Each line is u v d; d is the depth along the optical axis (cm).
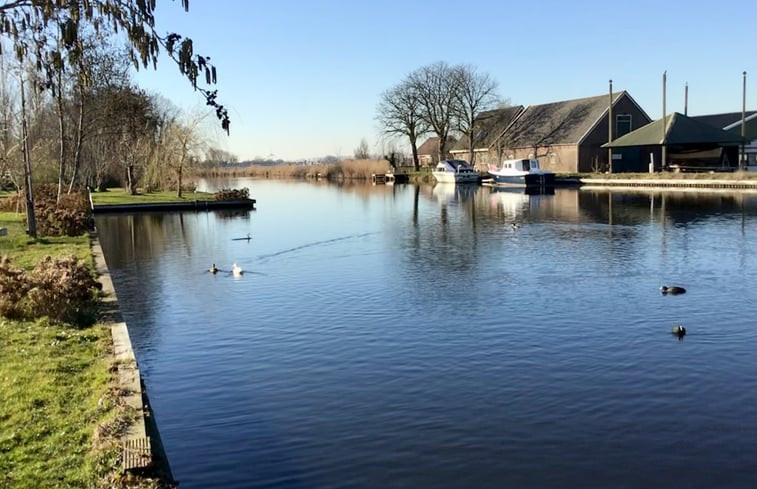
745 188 4294
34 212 2220
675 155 5681
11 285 1075
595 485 663
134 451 577
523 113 7438
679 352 1063
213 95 698
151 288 1628
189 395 923
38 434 614
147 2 673
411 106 7431
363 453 737
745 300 1385
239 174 12144
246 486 673
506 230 2641
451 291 1520
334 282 1656
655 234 2397
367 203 4350
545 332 1184
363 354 1084
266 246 2322
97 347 894
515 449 740
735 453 725
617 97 6147
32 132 3142
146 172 4731
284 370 1017
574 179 5484
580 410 843
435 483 671
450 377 969
